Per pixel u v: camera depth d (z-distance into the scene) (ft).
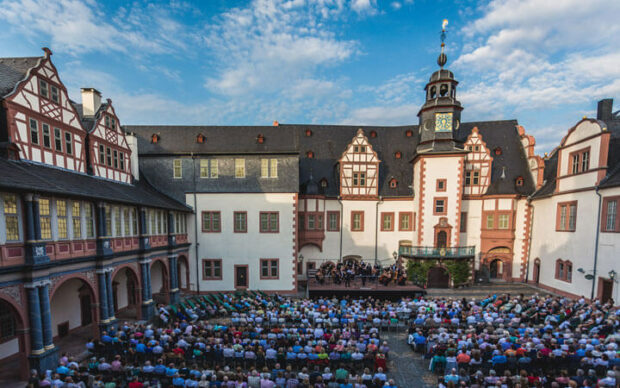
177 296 77.66
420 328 54.80
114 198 52.95
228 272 88.28
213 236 88.22
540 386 33.01
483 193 103.50
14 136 43.09
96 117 62.39
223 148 89.51
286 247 88.22
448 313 57.62
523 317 58.29
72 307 58.95
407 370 45.65
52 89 50.37
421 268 93.97
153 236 68.95
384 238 106.32
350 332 49.11
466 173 104.32
